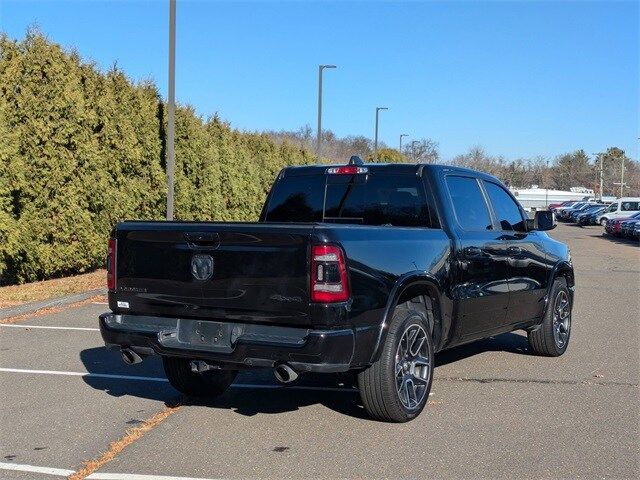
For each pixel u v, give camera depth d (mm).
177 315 5438
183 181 21125
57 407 6188
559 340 8492
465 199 6992
